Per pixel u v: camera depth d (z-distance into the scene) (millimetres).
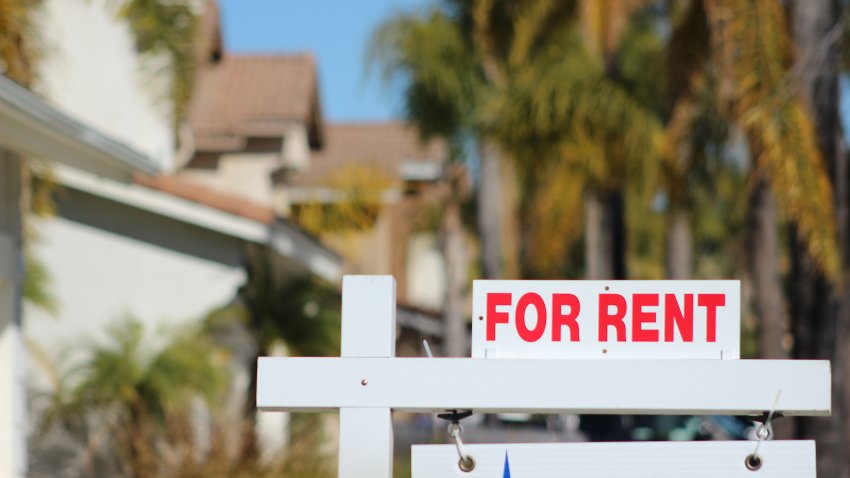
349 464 7980
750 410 7926
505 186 58344
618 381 7922
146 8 25828
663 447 7949
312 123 53094
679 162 34750
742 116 26000
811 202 25188
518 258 60500
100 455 27406
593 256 60312
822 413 7941
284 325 31750
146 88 28203
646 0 35844
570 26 41719
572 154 37406
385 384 8008
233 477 26234
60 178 30875
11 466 20906
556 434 48812
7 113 17812
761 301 38156
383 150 75938
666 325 8016
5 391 20875
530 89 37594
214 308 30562
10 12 20766
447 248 56812
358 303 8109
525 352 8039
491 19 44469
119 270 31641
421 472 7965
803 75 26078
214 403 27703
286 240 32188
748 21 25953
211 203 31031
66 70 33781
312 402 8023
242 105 48281
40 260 29578
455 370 7980
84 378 27797
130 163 21969
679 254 50406
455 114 49156
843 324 26547
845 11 26641
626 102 36562
